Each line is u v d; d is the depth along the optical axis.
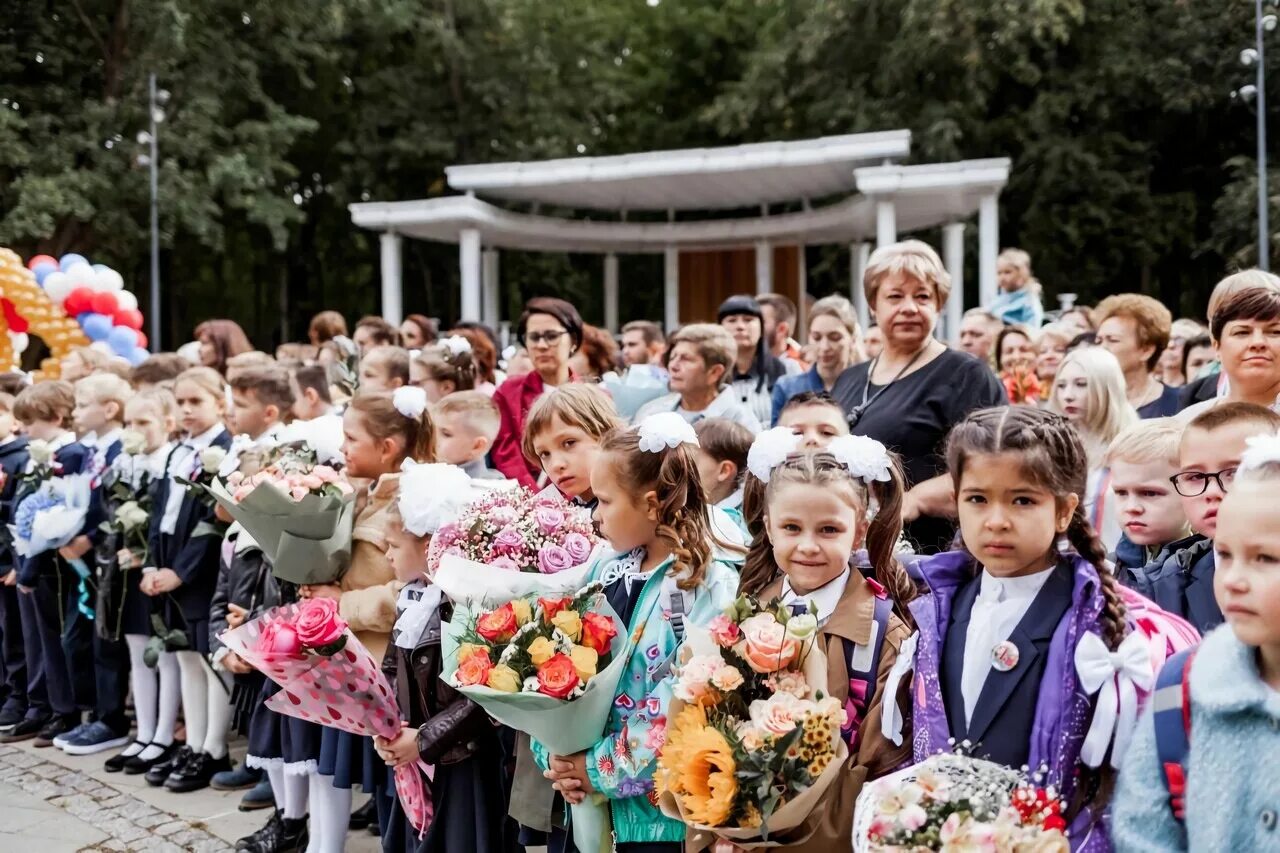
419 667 3.18
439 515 3.11
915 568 2.36
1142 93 19.28
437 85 22.66
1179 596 2.65
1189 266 21.61
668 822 2.60
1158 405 4.66
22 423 6.62
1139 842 1.71
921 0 18.31
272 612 3.18
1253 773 1.59
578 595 2.67
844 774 2.19
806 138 22.19
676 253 18.70
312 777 3.92
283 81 21.70
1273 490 1.59
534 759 2.98
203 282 25.58
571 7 23.16
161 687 5.16
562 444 3.46
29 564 5.55
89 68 18.88
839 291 23.28
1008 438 2.06
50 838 4.27
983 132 19.12
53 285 9.02
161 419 5.20
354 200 23.05
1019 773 1.87
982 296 13.48
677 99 25.62
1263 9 17.64
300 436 4.06
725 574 2.79
